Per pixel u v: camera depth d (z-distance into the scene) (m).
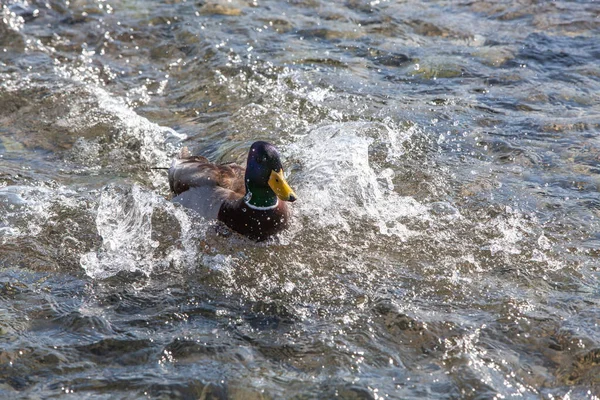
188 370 4.26
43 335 4.54
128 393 4.09
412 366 4.31
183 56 8.88
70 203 6.07
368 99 7.80
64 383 4.16
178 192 5.98
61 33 9.33
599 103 7.70
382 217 5.88
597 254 5.40
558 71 8.37
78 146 7.07
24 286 5.03
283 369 4.29
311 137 7.08
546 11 9.80
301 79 8.20
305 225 5.78
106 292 4.98
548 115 7.46
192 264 5.33
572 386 4.17
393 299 4.90
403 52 8.85
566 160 6.70
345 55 8.80
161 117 7.66
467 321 4.68
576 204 6.05
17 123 7.46
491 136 7.11
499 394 4.08
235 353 4.41
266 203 5.52
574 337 4.51
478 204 6.06
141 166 6.77
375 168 6.61
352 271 5.23
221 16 9.77
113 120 7.50
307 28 9.45
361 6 10.08
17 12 9.64
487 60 8.62
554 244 5.52
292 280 5.14
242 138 7.14
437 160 6.75
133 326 4.64
